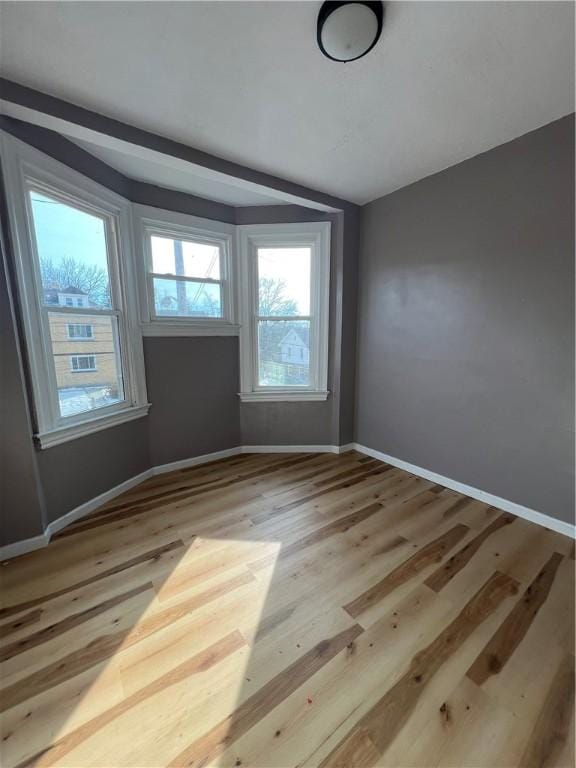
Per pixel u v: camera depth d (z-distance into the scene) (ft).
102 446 7.79
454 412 8.30
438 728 3.38
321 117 5.93
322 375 10.81
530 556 5.95
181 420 9.77
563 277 6.27
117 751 3.22
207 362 10.03
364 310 10.41
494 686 3.76
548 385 6.62
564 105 5.69
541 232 6.46
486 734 3.32
